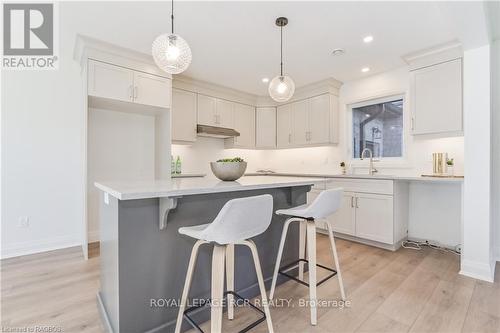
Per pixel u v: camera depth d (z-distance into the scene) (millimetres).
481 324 1595
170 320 1504
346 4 2059
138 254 1390
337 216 3473
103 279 1688
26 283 2148
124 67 2941
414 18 2248
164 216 1414
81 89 3107
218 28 2430
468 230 2305
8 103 2783
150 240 1432
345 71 3545
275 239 2137
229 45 2777
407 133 3367
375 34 2539
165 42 1715
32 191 2926
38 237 2957
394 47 2812
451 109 2734
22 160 2867
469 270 2293
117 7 2125
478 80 2248
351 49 2867
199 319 1632
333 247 1904
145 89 3107
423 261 2645
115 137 3455
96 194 3322
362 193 3213
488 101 2197
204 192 1312
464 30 2014
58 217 3084
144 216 1410
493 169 2625
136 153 3629
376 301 1877
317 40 2656
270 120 4797
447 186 3053
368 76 3734
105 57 2809
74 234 3188
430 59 2885
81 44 2695
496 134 2627
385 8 2109
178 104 3770
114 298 1398
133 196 1100
